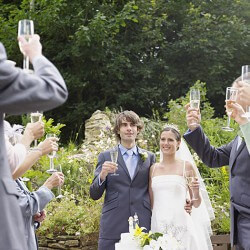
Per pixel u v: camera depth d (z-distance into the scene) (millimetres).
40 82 1865
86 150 7930
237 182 3393
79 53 11242
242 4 13055
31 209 3352
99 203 6461
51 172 3801
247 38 12523
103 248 4395
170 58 12688
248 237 3258
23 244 1923
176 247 3598
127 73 12234
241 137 3463
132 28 12320
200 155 3770
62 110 12109
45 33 11719
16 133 3291
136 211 4422
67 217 6129
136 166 4594
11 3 12555
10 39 10922
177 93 12680
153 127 9008
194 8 13031
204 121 9258
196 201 4414
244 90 3283
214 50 12164
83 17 11594
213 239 5746
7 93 1827
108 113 9398
